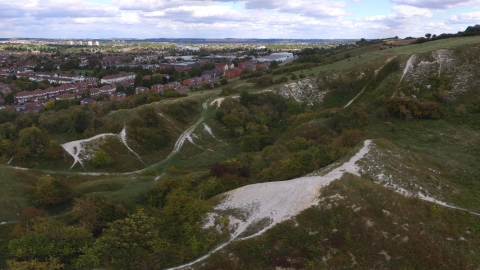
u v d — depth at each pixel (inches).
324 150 2047.2
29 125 3302.2
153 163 3041.3
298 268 1286.9
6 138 3058.6
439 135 2472.9
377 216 1396.4
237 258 1323.8
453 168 1891.0
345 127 2913.4
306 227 1374.3
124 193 2042.3
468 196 1593.3
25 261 1277.1
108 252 1323.8
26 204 1787.6
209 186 1873.8
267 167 2129.7
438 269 1245.1
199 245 1396.4
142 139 3203.7
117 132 3228.3
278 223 1403.8
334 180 1545.3
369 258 1283.2
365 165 1717.5
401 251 1290.6
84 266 1295.5
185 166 2920.8
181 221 1606.8
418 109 2864.2
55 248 1360.7
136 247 1339.8
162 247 1380.4
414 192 1557.6
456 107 2962.6
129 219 1539.1
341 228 1362.0
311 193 1492.4
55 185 1909.4
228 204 1696.6
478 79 3265.3
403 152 1969.7
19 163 2689.5
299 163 1930.4
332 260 1285.7
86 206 1740.9
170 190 1995.6
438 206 1471.5
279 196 1567.4
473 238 1350.9
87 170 2765.7
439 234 1352.1
